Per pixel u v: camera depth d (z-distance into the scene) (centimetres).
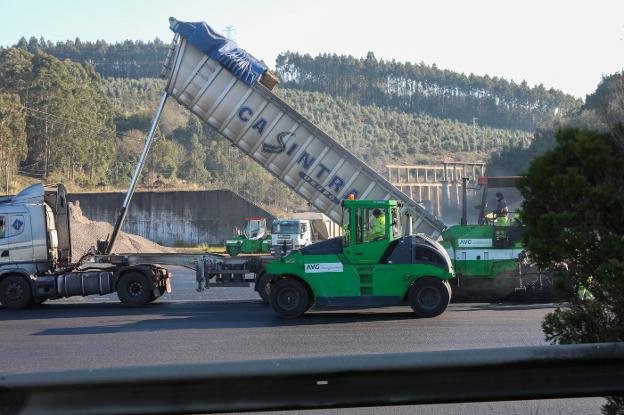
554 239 516
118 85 19662
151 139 2162
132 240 4838
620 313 512
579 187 500
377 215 1602
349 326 1445
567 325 540
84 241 4456
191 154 11512
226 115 2075
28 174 9312
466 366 411
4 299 1892
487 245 1872
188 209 6556
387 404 413
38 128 9644
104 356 1125
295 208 9588
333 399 410
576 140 518
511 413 760
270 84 2092
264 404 407
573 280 536
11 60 10738
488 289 1878
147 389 399
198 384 401
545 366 418
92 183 9744
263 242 4697
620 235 498
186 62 2050
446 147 17350
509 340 1210
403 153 16438
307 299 1609
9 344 1266
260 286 1894
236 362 402
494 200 2038
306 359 406
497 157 6028
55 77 9962
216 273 1958
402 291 1581
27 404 392
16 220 1928
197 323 1527
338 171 2062
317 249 1617
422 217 2038
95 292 1909
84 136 10112
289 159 2083
